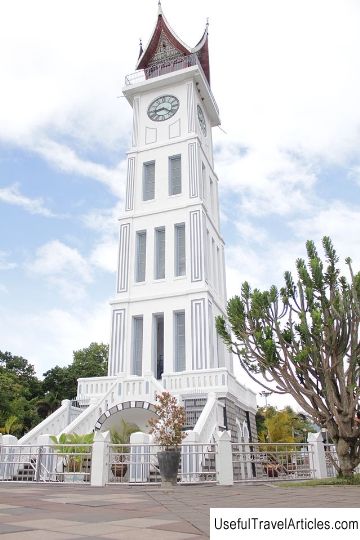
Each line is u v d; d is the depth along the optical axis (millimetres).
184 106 30500
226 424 19312
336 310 13609
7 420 31969
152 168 29875
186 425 19609
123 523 5613
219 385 20141
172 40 34062
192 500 8352
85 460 15203
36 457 15516
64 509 7008
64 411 19828
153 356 24828
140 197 28766
